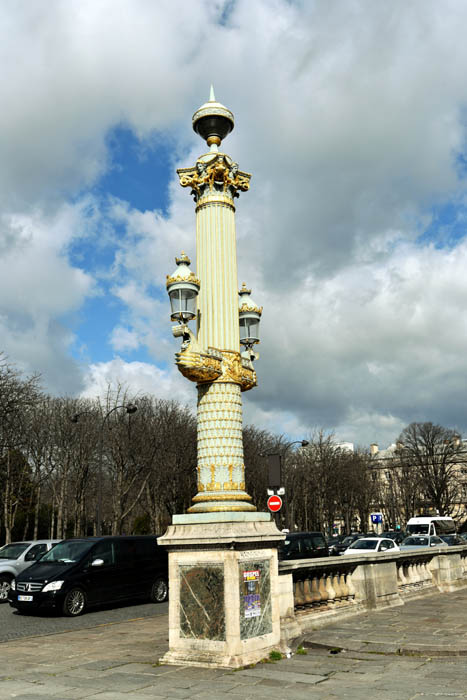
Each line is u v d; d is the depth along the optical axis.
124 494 41.06
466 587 16.11
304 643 8.55
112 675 7.30
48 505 47.88
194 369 8.26
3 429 36.22
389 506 76.75
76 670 7.66
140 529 48.75
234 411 8.64
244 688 6.46
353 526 80.12
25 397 36.31
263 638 7.95
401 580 13.64
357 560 11.31
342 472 64.88
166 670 7.46
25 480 41.44
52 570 14.52
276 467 20.67
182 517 8.22
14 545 19.41
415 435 71.25
